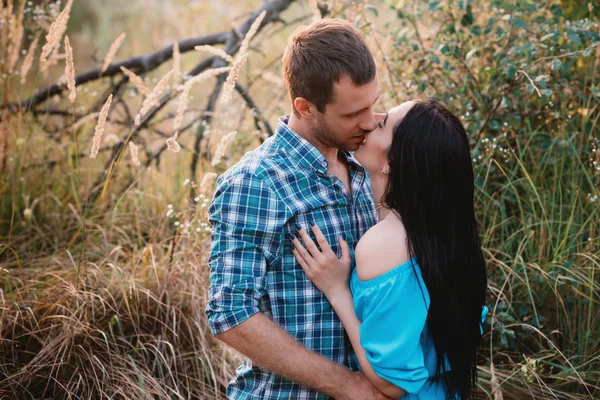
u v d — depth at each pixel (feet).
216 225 5.64
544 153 9.97
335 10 10.89
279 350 5.48
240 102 12.48
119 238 11.39
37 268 10.26
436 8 10.19
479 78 10.29
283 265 5.71
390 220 5.83
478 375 8.64
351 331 5.66
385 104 10.84
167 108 16.44
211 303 5.54
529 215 9.52
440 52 10.14
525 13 10.24
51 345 8.30
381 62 10.68
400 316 5.52
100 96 13.88
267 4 13.42
